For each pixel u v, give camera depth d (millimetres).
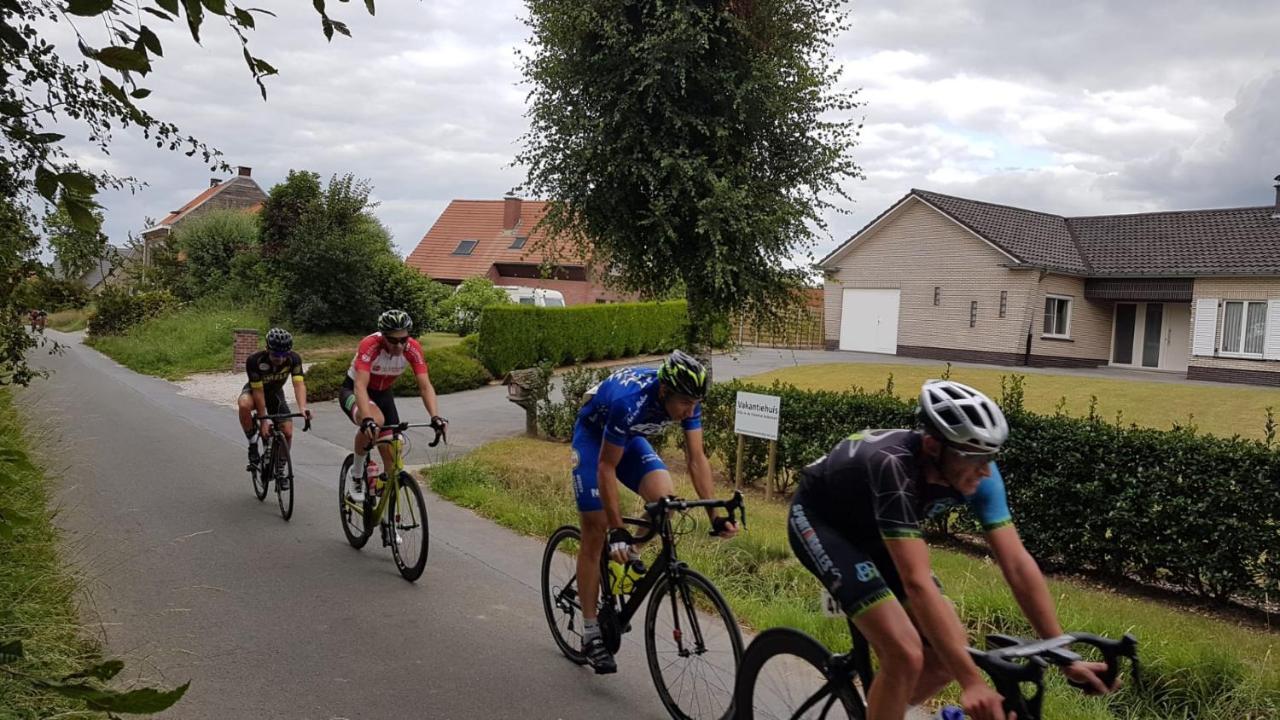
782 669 3209
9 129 2295
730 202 9984
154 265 35844
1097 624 5012
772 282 11211
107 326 33375
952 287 26359
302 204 30938
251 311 29547
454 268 42188
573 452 4449
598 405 4250
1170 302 25562
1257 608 6484
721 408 10367
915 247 27312
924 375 20609
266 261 31562
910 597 2463
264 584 5879
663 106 10305
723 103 10523
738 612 5469
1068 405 16078
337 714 3986
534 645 4938
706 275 10641
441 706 4109
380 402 6809
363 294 27812
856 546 2748
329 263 27484
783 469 9672
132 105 2264
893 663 2551
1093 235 27922
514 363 22281
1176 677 4312
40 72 3217
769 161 11078
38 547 5191
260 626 5078
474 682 4391
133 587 5668
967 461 2480
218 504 8227
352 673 4457
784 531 7254
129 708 1691
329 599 5621
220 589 5727
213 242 35156
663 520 3889
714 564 6277
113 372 22922
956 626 2410
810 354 28016
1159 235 26484
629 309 27312
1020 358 24828
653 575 4031
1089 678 2273
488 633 5102
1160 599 6711
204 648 4703
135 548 6582
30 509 5695
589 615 4344
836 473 2744
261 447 8727
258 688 4230
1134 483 6691
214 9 2059
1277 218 24500
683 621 3871
